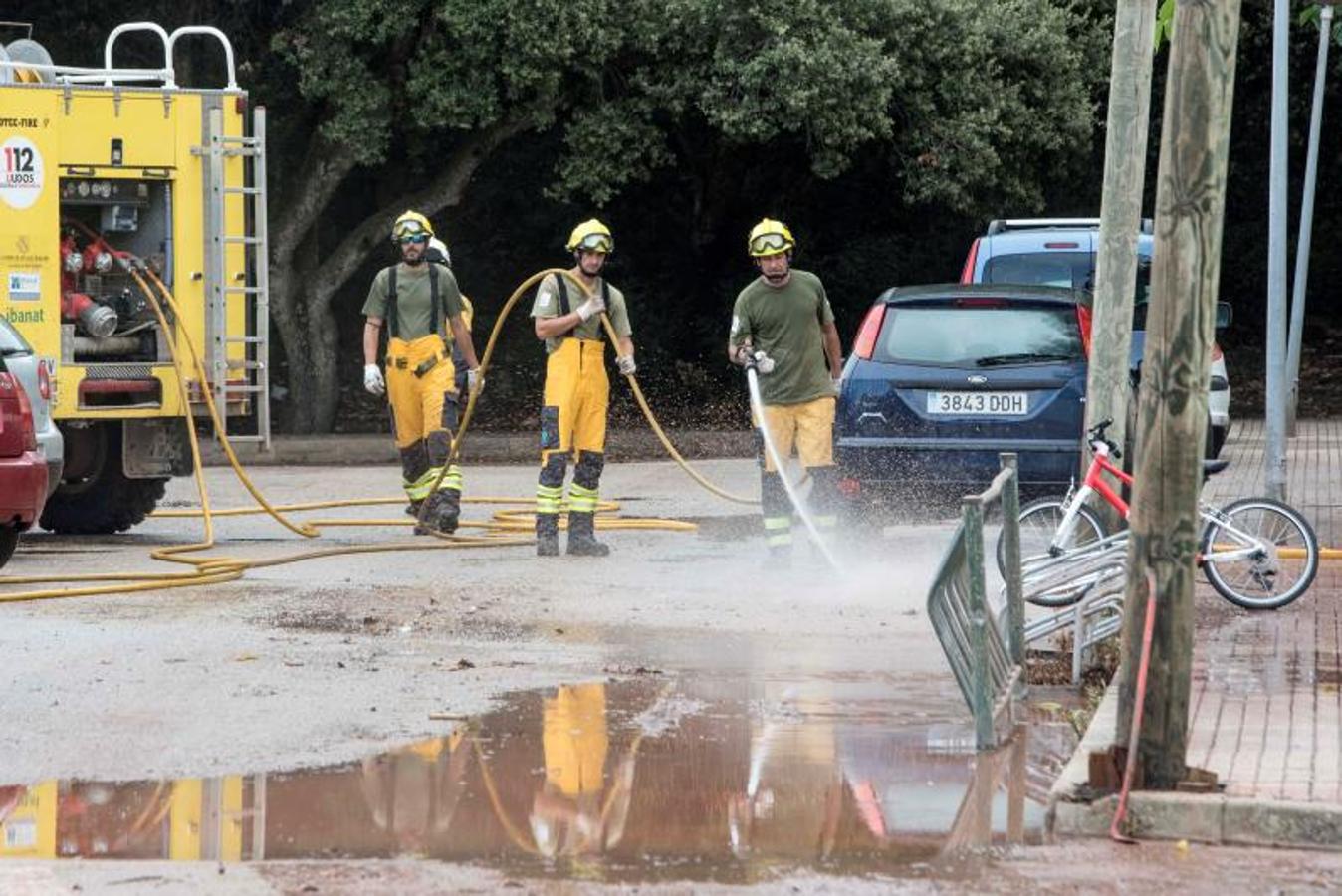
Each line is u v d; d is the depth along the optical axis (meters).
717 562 37.62
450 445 42.56
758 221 90.19
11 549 35.59
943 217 90.19
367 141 72.31
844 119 72.19
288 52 72.19
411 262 42.59
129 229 43.44
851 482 37.50
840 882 16.19
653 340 89.25
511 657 26.78
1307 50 91.19
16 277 41.66
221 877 16.28
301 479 60.91
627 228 91.25
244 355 43.97
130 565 37.62
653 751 21.05
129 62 76.88
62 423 43.41
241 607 31.45
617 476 60.69
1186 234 18.53
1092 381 29.22
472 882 16.12
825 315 37.38
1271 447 43.00
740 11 70.94
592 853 17.06
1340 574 35.19
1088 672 26.28
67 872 16.41
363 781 19.67
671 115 78.75
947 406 37.22
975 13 75.12
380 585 34.19
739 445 75.25
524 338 90.38
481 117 71.62
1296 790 18.28
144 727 22.09
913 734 22.03
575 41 70.38
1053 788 18.69
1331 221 96.81
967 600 22.64
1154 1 28.09
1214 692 23.53
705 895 15.80
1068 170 83.56
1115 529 29.20
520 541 40.94
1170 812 17.78
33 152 41.72
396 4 69.56
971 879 16.36
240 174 43.94
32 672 25.48
